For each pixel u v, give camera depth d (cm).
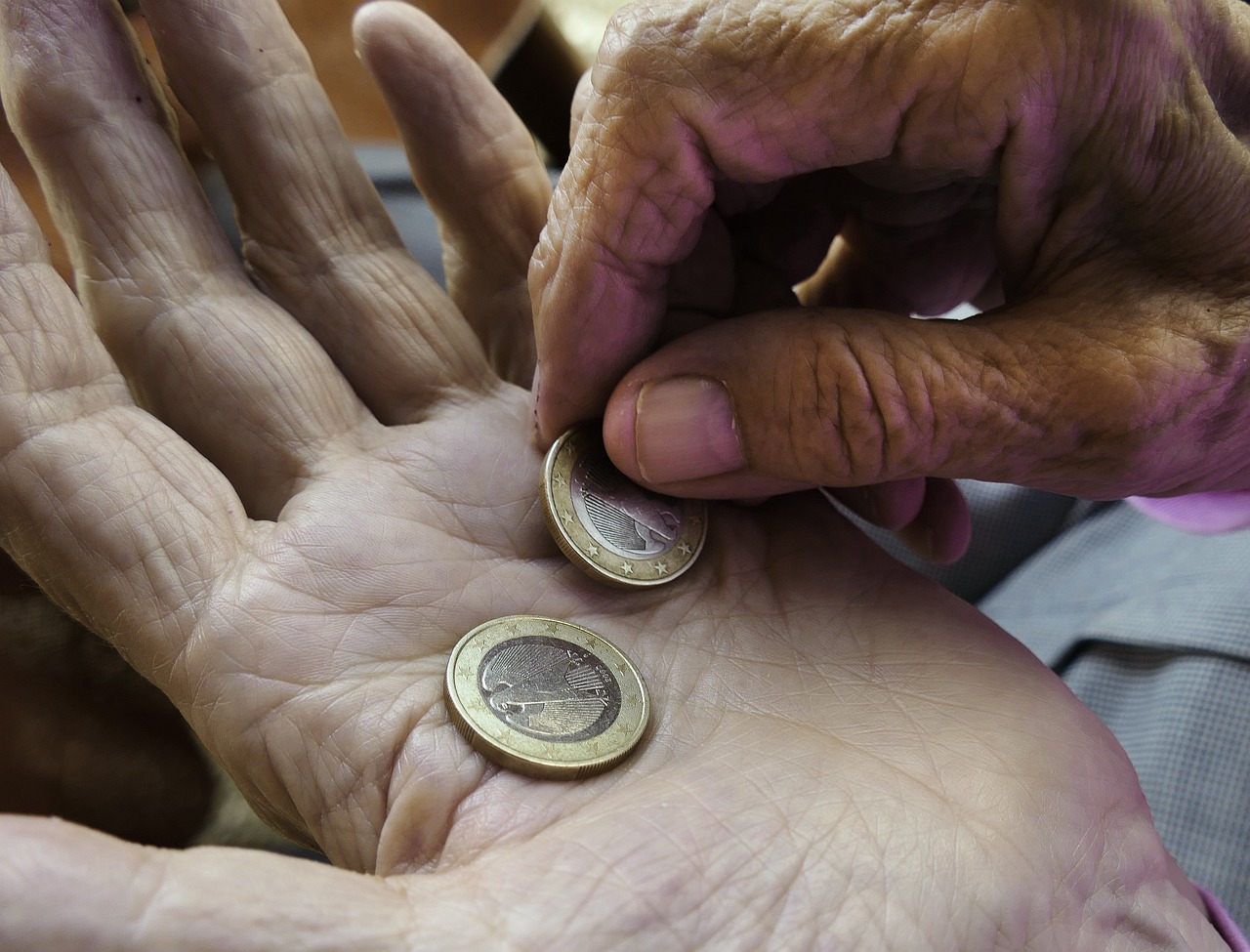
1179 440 24
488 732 24
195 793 31
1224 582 29
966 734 24
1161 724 29
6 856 20
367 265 28
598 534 26
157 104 27
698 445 25
